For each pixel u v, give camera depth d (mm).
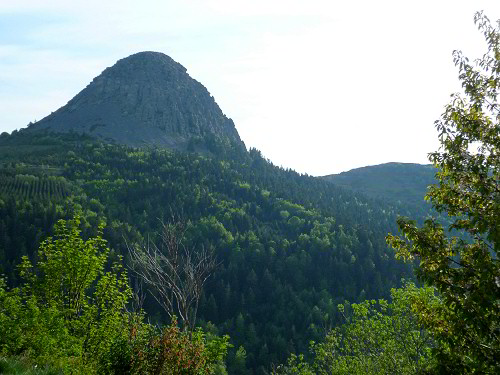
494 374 8359
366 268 133750
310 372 25141
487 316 8562
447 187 10164
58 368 12883
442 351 9328
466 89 10141
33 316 15227
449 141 10023
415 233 9766
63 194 186875
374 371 22062
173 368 14141
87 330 17719
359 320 23156
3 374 10281
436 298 18531
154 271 16781
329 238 159625
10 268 99312
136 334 15562
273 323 110562
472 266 8820
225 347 16359
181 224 18125
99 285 19469
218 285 118375
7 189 176625
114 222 140875
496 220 8250
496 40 9781
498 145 9383
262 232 169750
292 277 135000
